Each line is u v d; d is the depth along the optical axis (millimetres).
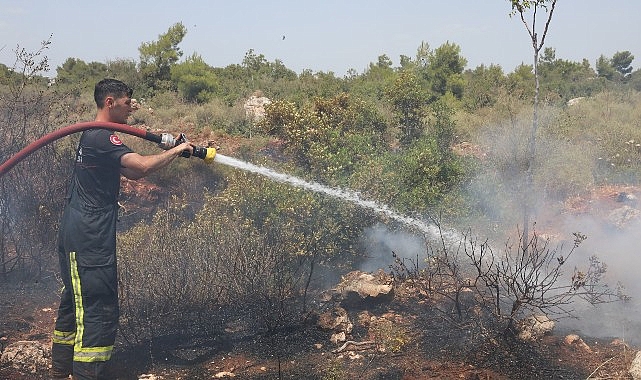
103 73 24172
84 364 4035
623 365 4637
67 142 7867
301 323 5492
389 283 6117
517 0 6137
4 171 3814
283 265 6004
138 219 8523
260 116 15367
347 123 9445
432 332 5312
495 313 5184
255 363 4812
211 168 9422
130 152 4098
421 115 10289
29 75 7016
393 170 7648
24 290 6117
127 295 5215
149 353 4941
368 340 5203
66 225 4098
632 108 17781
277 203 6484
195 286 5535
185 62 21828
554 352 4910
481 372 4562
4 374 4469
